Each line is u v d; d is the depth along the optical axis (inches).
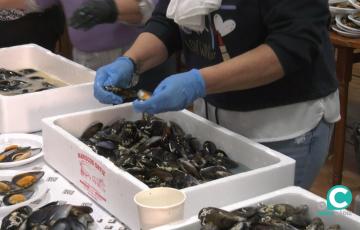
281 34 49.1
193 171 49.1
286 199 42.1
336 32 92.8
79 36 81.0
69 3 80.4
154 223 38.5
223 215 37.2
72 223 41.3
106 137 55.6
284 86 54.2
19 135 62.8
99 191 48.4
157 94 49.9
